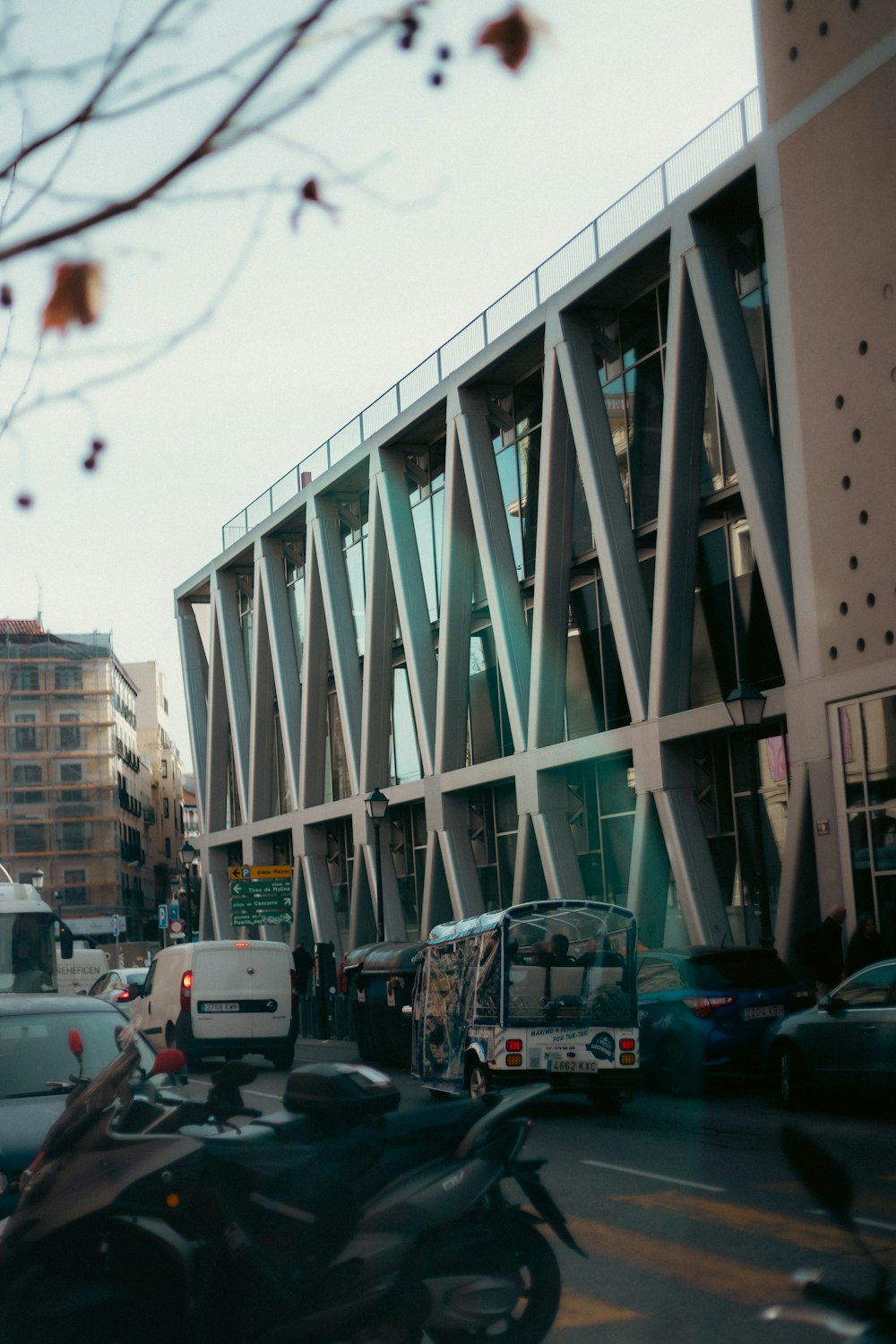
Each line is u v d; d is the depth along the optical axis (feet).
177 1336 18.10
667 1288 23.82
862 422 71.67
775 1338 20.45
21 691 307.58
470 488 114.32
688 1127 46.85
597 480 96.43
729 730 84.79
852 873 72.28
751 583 84.69
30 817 304.71
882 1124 45.65
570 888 103.30
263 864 168.96
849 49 72.23
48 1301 17.89
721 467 87.20
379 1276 18.54
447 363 118.32
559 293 99.71
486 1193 19.20
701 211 85.25
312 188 7.97
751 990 58.65
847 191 72.59
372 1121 19.22
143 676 405.80
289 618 163.73
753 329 84.28
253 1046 83.61
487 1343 19.53
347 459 140.05
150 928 361.30
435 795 121.60
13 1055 32.53
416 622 128.77
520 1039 50.72
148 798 384.47
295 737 158.92
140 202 7.78
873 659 70.74
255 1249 18.37
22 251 7.82
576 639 104.32
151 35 7.35
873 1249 26.14
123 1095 19.42
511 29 7.03
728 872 87.76
